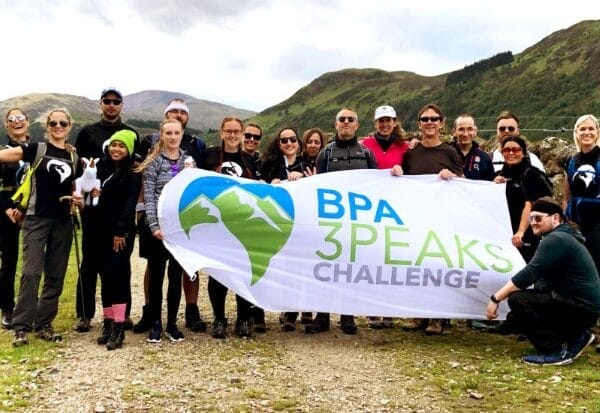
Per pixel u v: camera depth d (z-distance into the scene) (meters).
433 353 7.20
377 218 8.00
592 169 7.74
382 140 8.98
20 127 8.48
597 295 6.71
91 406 5.31
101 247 7.72
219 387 5.84
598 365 6.79
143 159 8.27
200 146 8.44
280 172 8.62
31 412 5.14
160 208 7.38
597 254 7.62
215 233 7.58
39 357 6.61
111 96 8.12
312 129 9.34
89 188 7.33
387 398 5.66
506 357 7.08
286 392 5.76
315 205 7.93
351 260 7.79
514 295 7.11
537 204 7.04
